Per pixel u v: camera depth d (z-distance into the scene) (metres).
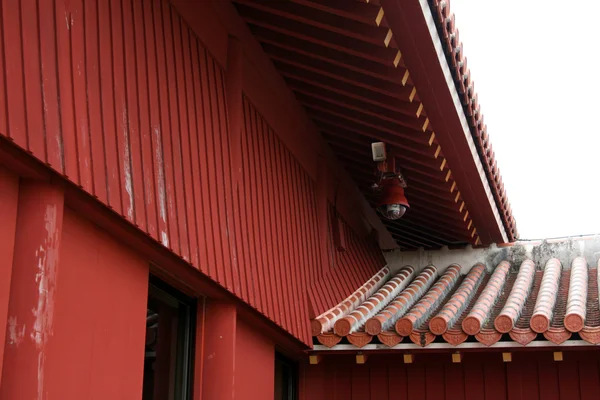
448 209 10.59
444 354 9.30
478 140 8.80
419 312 9.33
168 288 6.61
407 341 8.66
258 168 7.88
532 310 9.45
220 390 6.86
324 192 9.66
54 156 4.46
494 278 10.95
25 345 4.34
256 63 7.95
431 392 9.38
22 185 4.56
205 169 6.65
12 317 4.36
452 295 10.68
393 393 9.47
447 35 7.03
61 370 4.77
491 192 10.27
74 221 5.03
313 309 8.75
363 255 11.02
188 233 6.12
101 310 5.27
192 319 6.99
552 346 8.24
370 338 8.70
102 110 5.10
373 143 9.04
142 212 5.44
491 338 8.38
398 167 9.48
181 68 6.46
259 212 7.75
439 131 8.48
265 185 8.01
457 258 11.98
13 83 4.23
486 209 10.50
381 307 9.95
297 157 9.02
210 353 6.96
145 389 6.15
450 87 7.63
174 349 6.75
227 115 7.27
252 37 7.89
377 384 9.53
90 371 5.09
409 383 9.46
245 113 7.70
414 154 9.14
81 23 5.01
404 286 11.19
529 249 11.80
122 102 5.40
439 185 9.72
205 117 6.79
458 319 9.38
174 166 6.07
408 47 7.14
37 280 4.46
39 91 4.44
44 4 4.61
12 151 4.30
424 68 7.39
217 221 6.73
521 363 9.18
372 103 8.25
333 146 9.95
